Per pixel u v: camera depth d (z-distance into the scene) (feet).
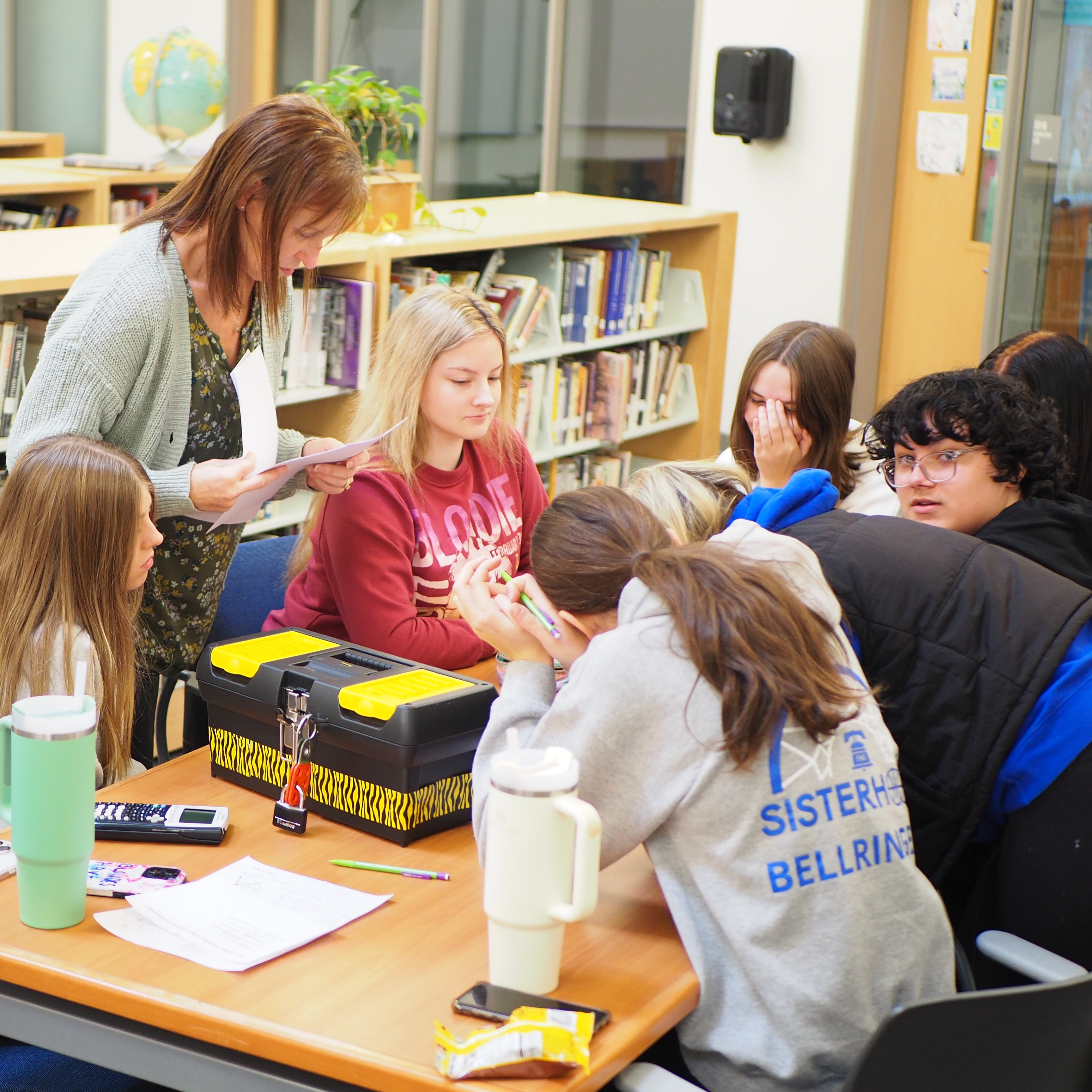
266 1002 3.85
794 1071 4.05
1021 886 5.21
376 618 6.77
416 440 7.12
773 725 4.14
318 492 6.75
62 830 4.11
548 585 4.70
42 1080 4.94
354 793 5.00
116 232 10.16
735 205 19.90
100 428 6.25
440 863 4.81
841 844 4.20
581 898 3.81
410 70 22.86
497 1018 3.77
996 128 17.04
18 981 4.02
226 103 23.18
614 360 14.29
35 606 5.63
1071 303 13.69
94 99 24.91
